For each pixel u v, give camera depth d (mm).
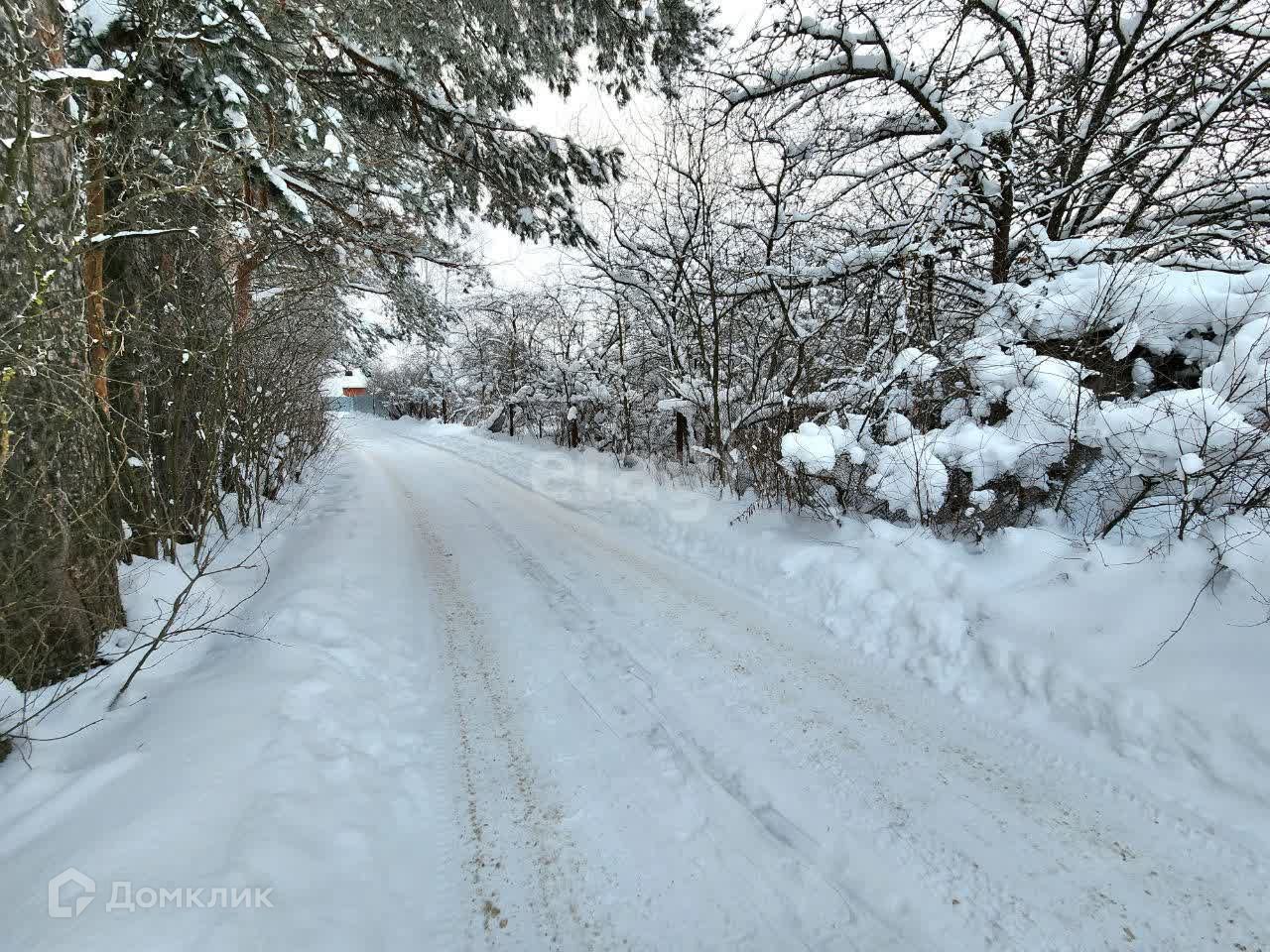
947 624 3773
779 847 2170
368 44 5699
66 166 2770
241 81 4137
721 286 8711
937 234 6316
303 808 2143
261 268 7895
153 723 2508
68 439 2713
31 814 1922
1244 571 3051
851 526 5523
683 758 2707
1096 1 5605
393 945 1764
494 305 19797
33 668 2596
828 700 3227
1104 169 5492
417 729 2977
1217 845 2160
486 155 6613
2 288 2305
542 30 6137
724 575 5449
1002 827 2268
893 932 1825
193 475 5574
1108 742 2760
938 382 5270
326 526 6949
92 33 3371
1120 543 3848
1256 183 5137
